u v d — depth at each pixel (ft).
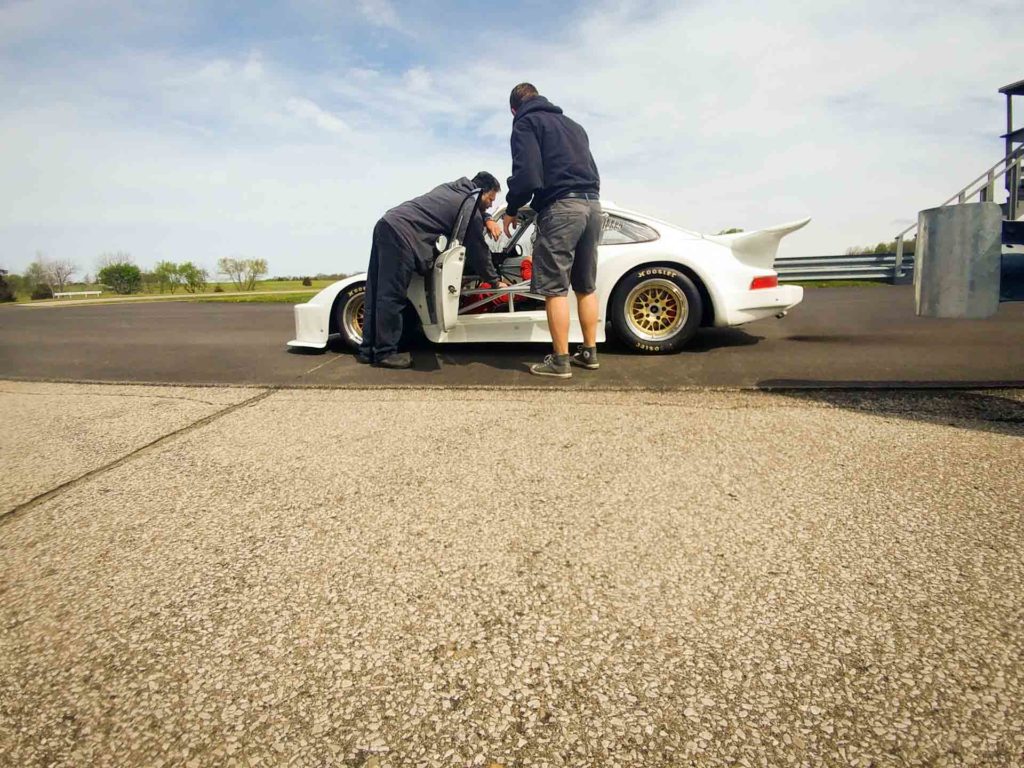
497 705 2.97
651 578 4.04
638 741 2.72
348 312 13.58
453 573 4.19
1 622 3.81
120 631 3.67
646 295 12.32
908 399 8.35
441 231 11.51
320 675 3.23
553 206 9.88
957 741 2.64
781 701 2.93
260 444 7.29
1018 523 4.63
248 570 4.34
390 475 6.10
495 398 9.25
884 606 3.65
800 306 21.99
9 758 2.74
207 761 2.69
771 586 3.91
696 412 8.08
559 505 5.23
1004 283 7.31
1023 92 19.77
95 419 8.69
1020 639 3.30
